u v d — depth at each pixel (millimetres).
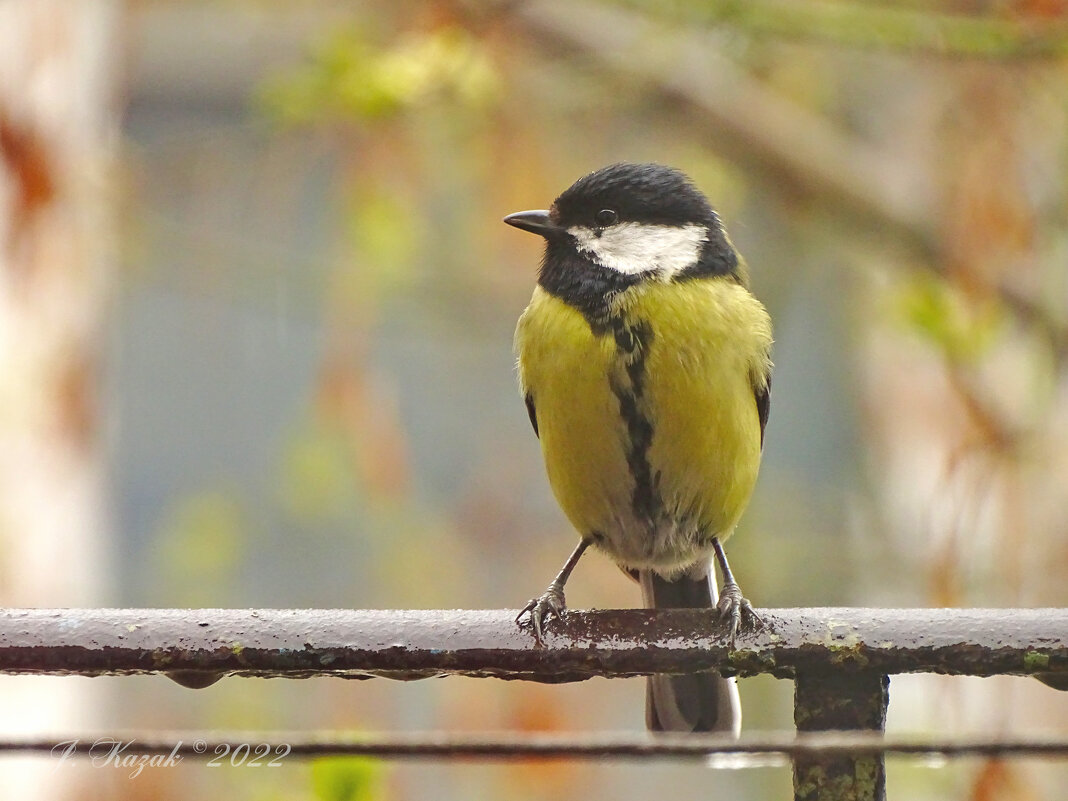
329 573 16484
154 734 4305
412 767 13984
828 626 4844
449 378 17188
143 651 4777
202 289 14273
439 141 12016
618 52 12375
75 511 11055
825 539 13297
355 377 11773
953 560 9727
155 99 17594
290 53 16984
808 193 13836
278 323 17578
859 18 10000
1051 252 11328
